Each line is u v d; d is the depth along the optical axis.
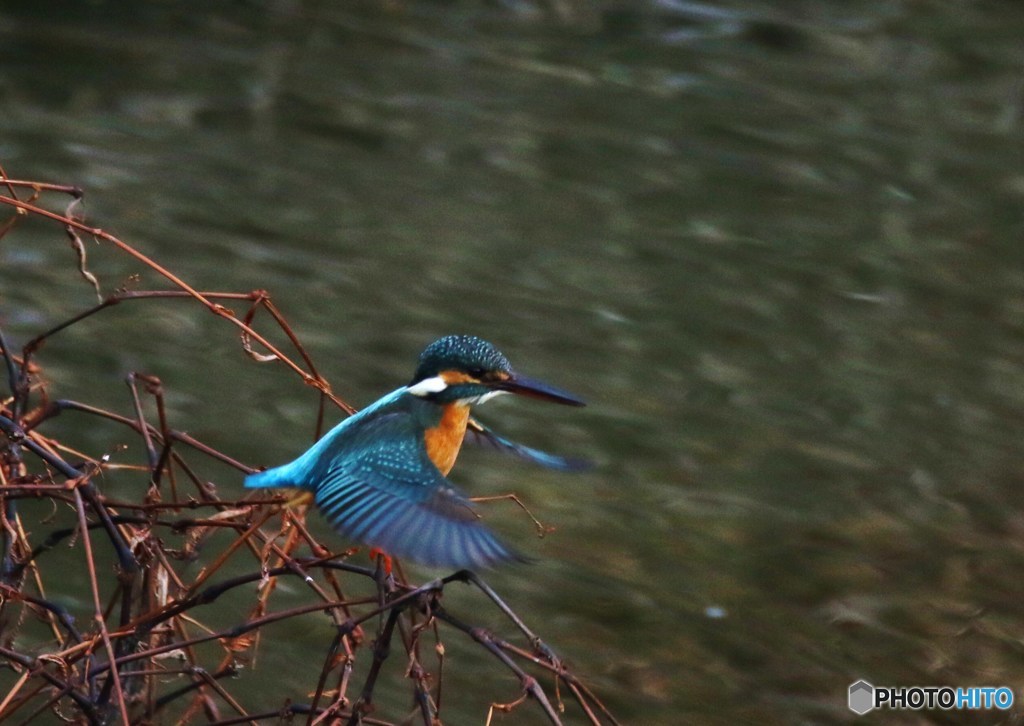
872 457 14.11
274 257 16.48
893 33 24.52
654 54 23.19
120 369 13.78
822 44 23.97
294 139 19.44
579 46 23.27
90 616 10.27
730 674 10.73
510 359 15.00
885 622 11.48
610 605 11.45
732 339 15.98
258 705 9.68
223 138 19.16
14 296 14.74
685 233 18.28
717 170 19.86
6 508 7.52
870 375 15.58
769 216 18.81
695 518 12.83
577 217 18.36
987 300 17.38
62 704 9.11
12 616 9.47
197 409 13.31
